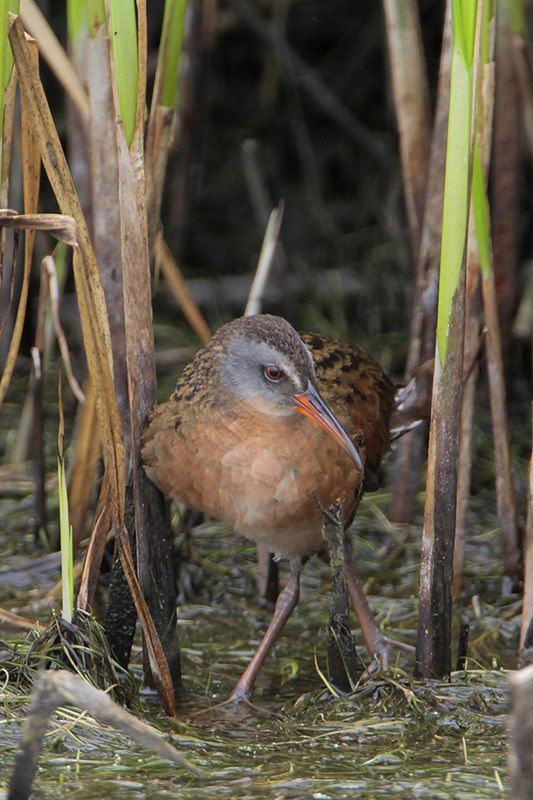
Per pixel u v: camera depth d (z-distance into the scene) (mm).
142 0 7027
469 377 9234
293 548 8508
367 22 15195
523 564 9805
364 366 9195
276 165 15555
